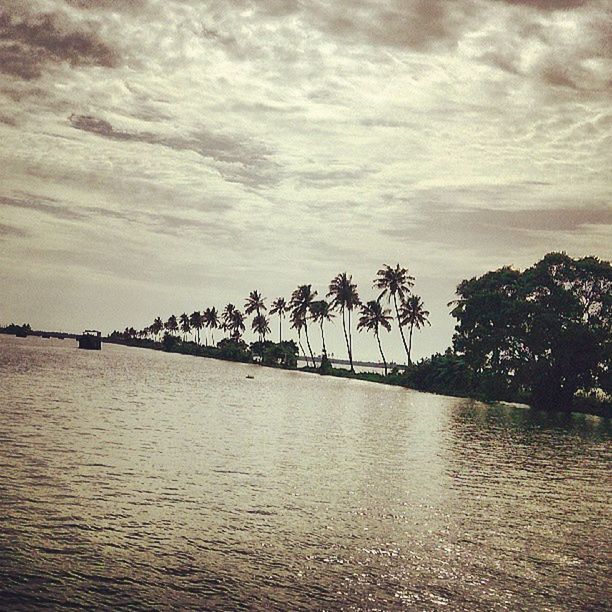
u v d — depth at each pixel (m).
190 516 19.36
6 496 19.72
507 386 85.50
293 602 13.75
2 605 12.72
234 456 30.50
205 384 85.31
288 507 21.28
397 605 13.94
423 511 21.89
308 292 164.38
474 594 14.79
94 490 21.39
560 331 75.50
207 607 13.30
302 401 68.38
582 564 17.27
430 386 107.69
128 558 15.58
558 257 79.31
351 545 17.67
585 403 79.31
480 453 37.09
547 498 25.31
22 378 69.75
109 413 44.00
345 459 31.91
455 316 91.06
